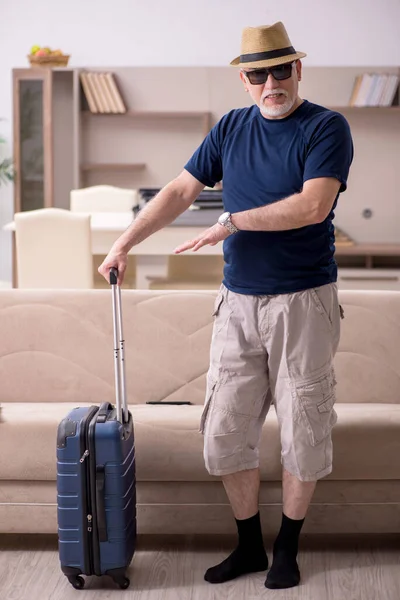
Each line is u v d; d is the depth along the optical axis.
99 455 2.68
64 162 8.07
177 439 2.98
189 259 5.73
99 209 6.85
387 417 2.99
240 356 2.78
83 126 8.16
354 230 8.14
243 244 2.75
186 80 8.08
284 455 2.78
